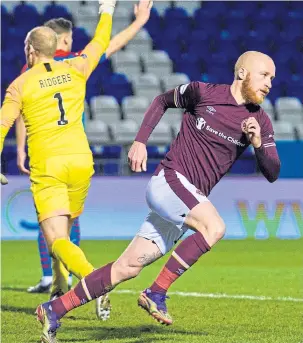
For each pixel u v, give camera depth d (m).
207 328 15.38
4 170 39.38
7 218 34.69
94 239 34.84
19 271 25.59
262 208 35.62
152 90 45.38
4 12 47.78
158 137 40.81
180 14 50.34
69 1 48.50
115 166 40.28
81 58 16.02
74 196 15.72
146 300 13.02
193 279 23.39
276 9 51.50
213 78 47.88
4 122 15.07
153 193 13.26
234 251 30.88
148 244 13.39
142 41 47.91
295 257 29.09
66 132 15.41
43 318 13.30
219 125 13.30
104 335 14.76
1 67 45.03
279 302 18.84
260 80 13.20
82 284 13.27
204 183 13.46
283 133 43.25
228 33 50.00
